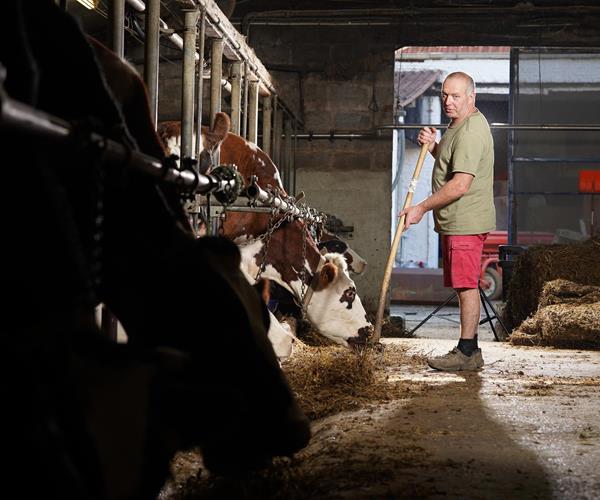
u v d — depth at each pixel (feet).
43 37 6.62
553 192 52.65
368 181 44.11
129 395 5.15
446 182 19.76
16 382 4.73
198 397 5.90
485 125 19.56
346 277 22.30
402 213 19.58
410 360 21.24
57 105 6.86
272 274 22.21
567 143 52.26
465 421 12.60
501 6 43.37
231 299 6.69
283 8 43.80
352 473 9.17
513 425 12.34
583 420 12.85
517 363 21.22
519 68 51.98
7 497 4.53
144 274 7.12
